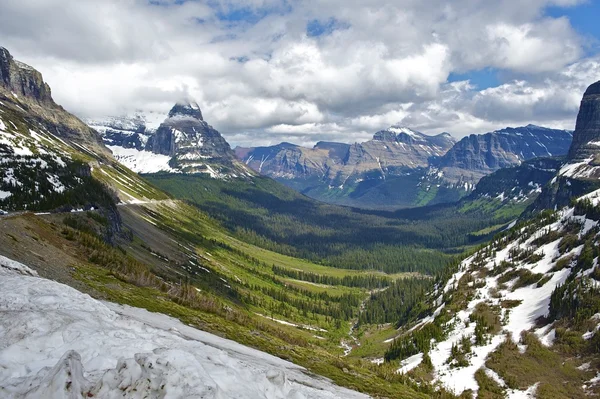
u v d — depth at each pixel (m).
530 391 111.50
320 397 34.19
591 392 105.69
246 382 20.92
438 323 172.12
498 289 190.25
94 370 17.94
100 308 32.59
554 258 192.00
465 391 117.12
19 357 17.92
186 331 47.09
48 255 60.16
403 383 78.94
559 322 139.75
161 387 15.48
